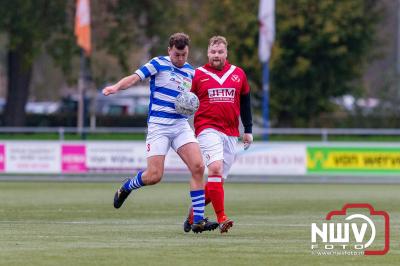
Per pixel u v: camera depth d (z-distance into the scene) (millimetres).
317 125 140750
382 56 150625
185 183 81938
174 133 40156
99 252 34719
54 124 146500
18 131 88688
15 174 89438
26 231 42281
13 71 147500
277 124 142875
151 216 50719
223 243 37875
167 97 39969
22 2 138500
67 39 145375
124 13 150125
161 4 150125
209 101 40312
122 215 51281
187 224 41344
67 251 35000
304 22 135125
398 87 143375
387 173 84625
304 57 138375
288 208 56906
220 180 39812
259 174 85375
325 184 82875
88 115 143625
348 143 84875
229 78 40469
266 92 107812
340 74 141375
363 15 140000
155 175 40375
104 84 157750
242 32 136250
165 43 151375
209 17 139625
